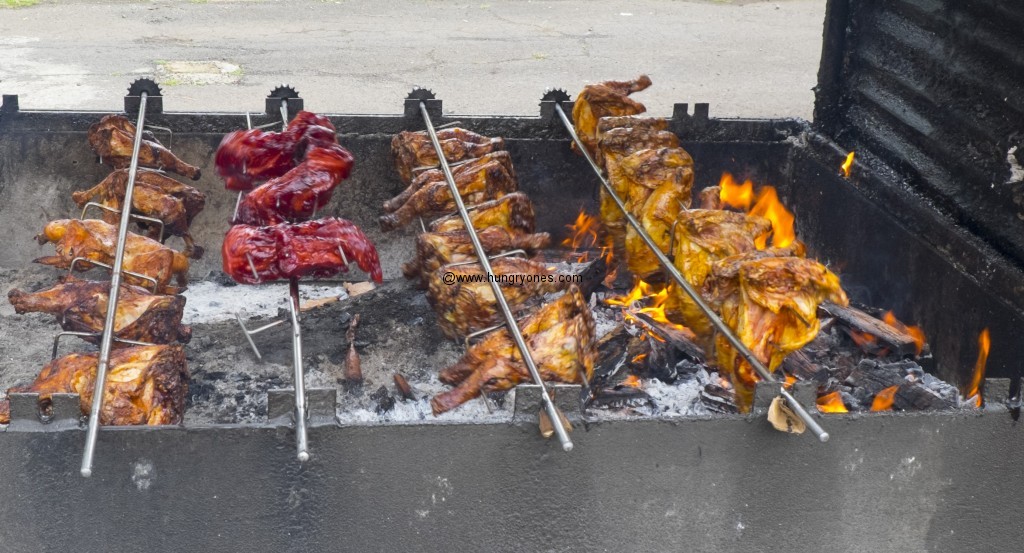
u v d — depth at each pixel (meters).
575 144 6.59
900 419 3.54
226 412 4.88
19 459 3.35
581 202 6.90
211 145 6.50
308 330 5.71
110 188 5.67
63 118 6.34
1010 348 4.46
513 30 16.78
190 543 3.52
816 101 6.61
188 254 6.01
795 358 5.18
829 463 3.58
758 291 4.11
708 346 4.84
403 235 6.77
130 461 3.38
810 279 4.09
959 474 3.63
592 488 3.57
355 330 5.66
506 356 4.18
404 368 5.30
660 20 17.83
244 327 5.33
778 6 19.27
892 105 5.99
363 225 6.75
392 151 6.43
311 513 3.52
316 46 15.29
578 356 4.24
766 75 14.38
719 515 3.63
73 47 14.65
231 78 13.30
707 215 4.90
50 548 3.48
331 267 4.74
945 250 5.05
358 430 3.42
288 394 3.41
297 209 5.29
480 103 12.51
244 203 5.27
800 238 6.77
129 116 6.38
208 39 15.52
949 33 5.47
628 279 6.50
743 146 6.79
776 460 3.57
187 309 6.11
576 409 3.50
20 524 3.44
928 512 3.68
